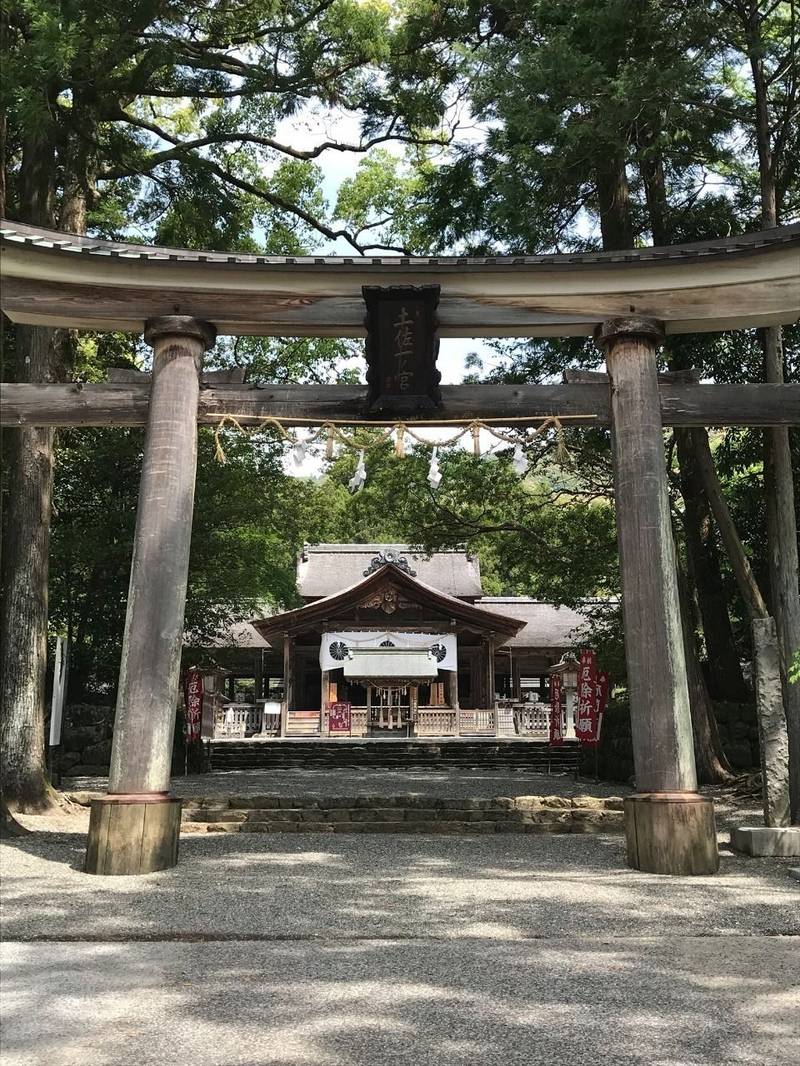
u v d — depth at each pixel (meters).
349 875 6.56
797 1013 3.56
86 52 11.15
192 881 6.29
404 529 18.34
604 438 14.27
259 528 23.31
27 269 7.70
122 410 7.98
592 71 9.97
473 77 11.56
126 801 6.75
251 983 3.94
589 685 16.67
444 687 31.23
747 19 10.98
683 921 5.15
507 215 11.56
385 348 7.91
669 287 7.88
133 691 7.03
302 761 22.06
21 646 10.54
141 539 7.37
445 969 4.15
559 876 6.55
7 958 4.37
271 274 7.89
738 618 17.55
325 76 14.41
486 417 8.06
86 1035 3.31
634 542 7.42
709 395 7.93
